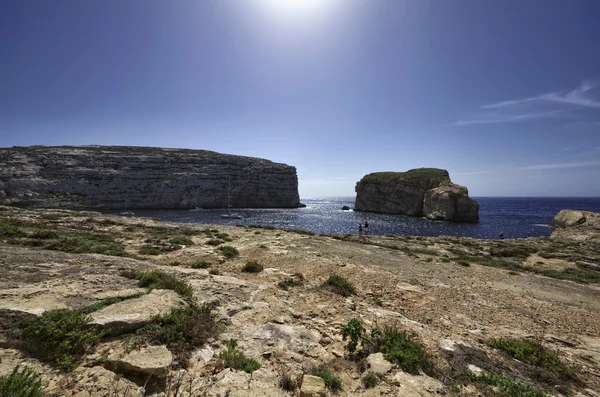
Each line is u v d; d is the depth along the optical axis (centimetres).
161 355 512
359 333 686
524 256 2961
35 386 388
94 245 1619
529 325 1013
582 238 4522
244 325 750
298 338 711
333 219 9450
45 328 495
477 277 1727
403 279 1493
